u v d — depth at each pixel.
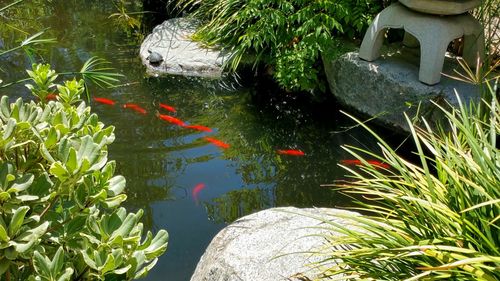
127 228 1.59
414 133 2.04
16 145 1.57
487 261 1.64
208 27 6.00
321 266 2.12
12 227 1.43
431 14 4.36
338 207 3.66
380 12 4.64
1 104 1.71
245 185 3.87
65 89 1.92
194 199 3.70
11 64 5.54
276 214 2.79
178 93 5.16
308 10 5.14
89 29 6.62
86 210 1.57
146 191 3.76
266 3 5.36
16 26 6.62
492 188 1.79
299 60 5.06
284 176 4.00
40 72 1.92
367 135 4.55
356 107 4.82
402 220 1.94
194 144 4.34
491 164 1.86
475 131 2.30
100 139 1.69
